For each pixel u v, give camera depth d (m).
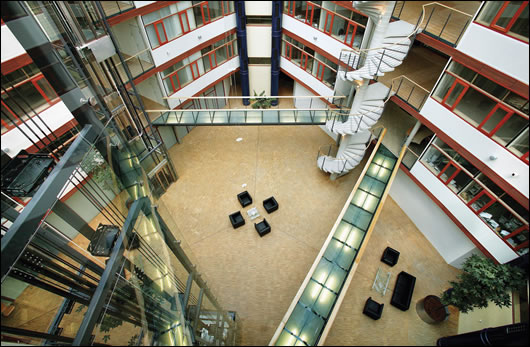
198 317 6.30
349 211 9.91
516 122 6.92
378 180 10.74
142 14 10.56
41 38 5.01
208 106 17.02
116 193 6.06
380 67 8.88
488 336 7.32
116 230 6.04
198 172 14.28
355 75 9.39
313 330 7.45
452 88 8.32
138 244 5.63
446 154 9.24
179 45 12.82
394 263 10.71
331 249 9.02
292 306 7.73
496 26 6.79
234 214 12.22
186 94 14.77
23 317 6.07
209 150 15.41
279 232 11.91
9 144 5.23
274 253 11.27
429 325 9.34
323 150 15.25
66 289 6.01
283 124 13.34
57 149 5.95
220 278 10.59
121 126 7.71
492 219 8.39
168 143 15.37
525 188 7.09
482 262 7.80
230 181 13.85
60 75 5.48
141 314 4.84
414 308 9.73
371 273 10.62
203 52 14.55
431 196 10.27
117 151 6.73
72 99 5.71
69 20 6.21
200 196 13.23
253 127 16.70
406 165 11.03
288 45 15.38
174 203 12.98
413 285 9.99
